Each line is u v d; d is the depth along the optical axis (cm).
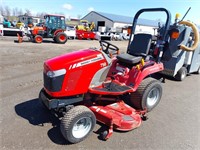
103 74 335
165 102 470
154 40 439
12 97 438
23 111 378
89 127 303
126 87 362
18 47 1197
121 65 401
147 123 365
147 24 4553
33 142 288
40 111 381
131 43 442
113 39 2559
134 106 402
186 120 387
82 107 293
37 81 557
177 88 584
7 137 296
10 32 1814
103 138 305
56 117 361
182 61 616
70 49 1286
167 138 322
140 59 386
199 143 313
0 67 690
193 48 544
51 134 310
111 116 314
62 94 292
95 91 315
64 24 1641
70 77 291
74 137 286
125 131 333
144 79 399
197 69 752
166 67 605
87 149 281
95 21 4538
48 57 938
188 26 555
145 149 290
